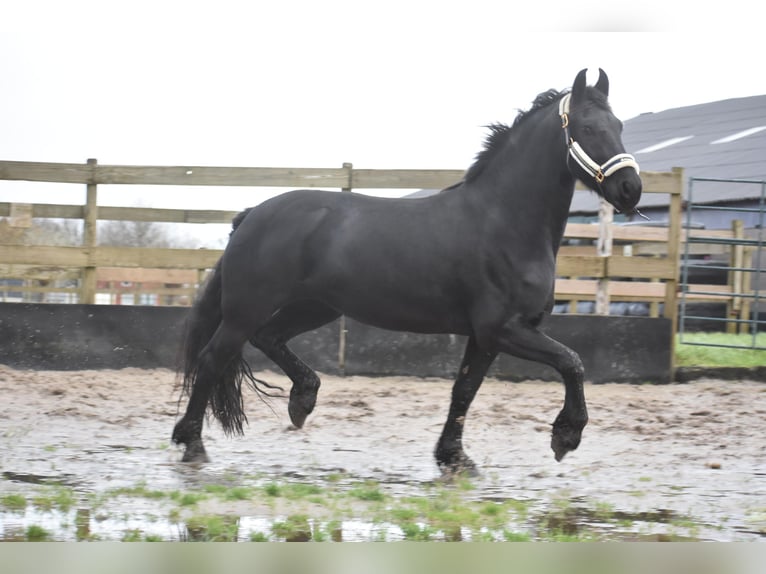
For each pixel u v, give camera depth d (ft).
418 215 27.35
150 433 32.99
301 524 21.11
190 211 49.60
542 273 26.30
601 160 25.27
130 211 48.91
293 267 27.91
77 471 26.55
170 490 24.48
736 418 37.78
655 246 63.36
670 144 124.36
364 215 27.71
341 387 43.70
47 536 19.76
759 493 25.59
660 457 30.58
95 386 42.01
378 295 27.30
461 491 25.14
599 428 35.58
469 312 26.86
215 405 28.91
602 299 47.98
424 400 40.96
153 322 47.01
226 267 28.60
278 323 30.09
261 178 47.62
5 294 103.30
